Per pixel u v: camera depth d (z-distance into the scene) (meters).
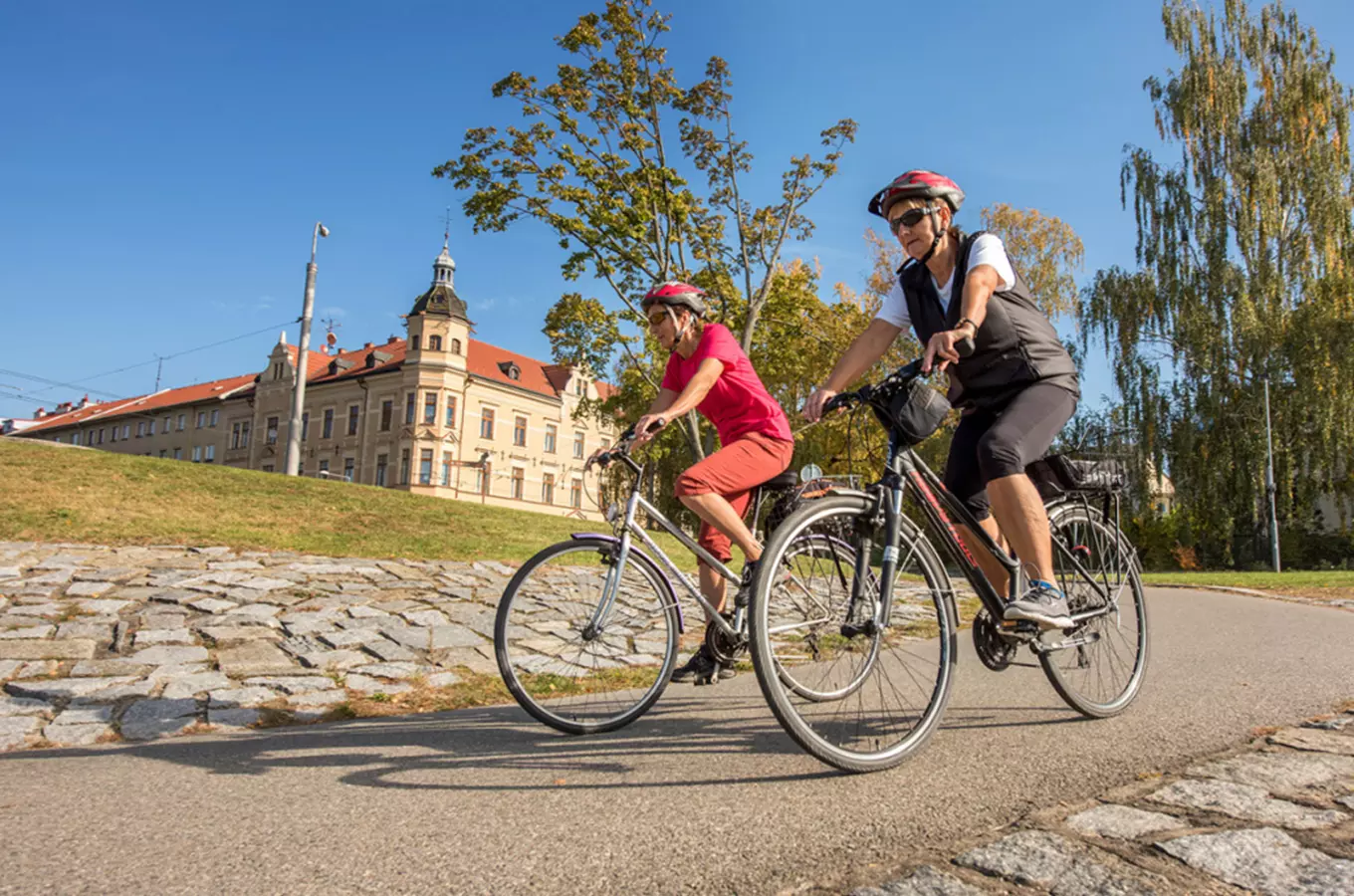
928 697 2.43
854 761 2.16
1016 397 2.64
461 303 52.06
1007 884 1.42
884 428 2.58
